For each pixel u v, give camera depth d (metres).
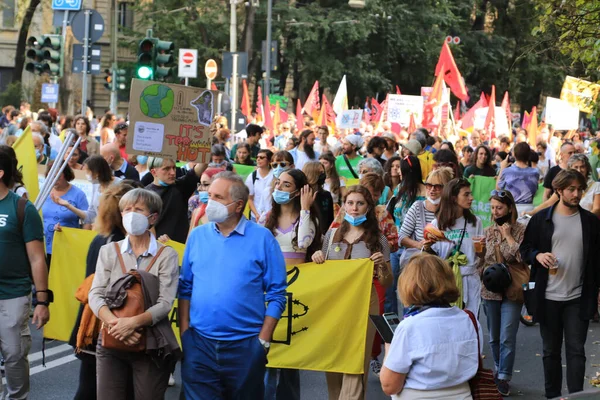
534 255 9.35
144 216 7.20
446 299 5.81
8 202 8.19
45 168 15.25
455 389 5.75
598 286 9.25
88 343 7.57
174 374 11.07
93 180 12.05
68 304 9.91
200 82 59.84
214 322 7.05
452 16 66.25
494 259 10.30
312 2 64.38
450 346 5.71
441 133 33.62
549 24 11.58
